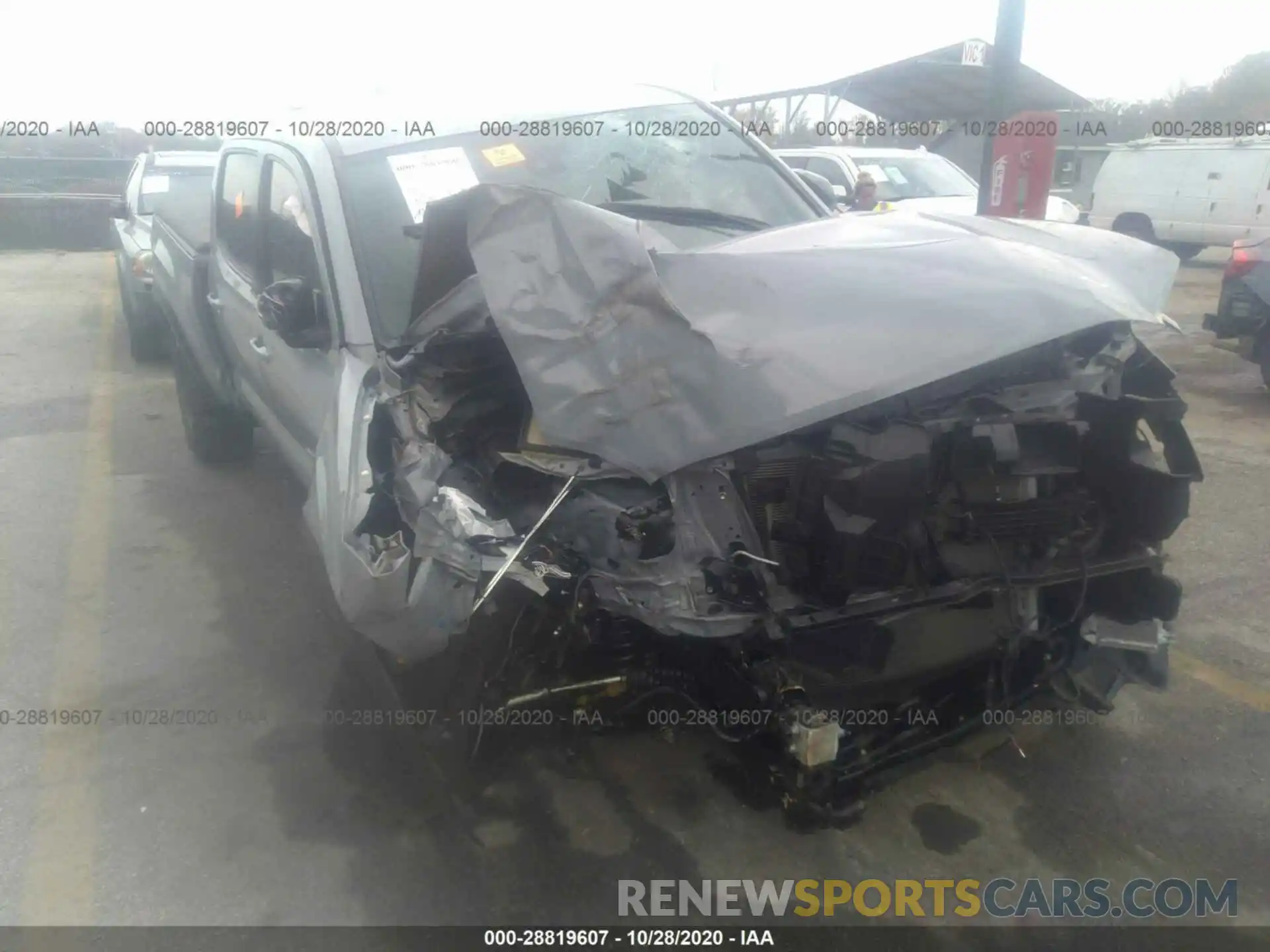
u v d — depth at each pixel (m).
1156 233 17.52
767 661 2.58
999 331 2.62
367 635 2.65
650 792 3.25
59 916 2.82
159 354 9.09
